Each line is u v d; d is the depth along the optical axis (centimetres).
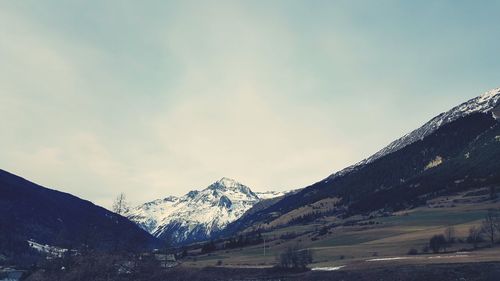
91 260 15850
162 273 17050
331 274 13988
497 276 10425
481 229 17812
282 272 15938
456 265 11812
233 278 16350
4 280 18062
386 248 19000
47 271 16150
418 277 11562
